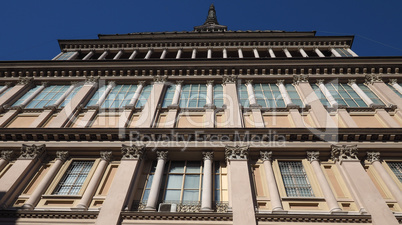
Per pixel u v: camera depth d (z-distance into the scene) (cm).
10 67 1950
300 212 1005
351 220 938
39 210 990
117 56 2372
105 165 1220
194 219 955
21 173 1144
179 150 1253
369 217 936
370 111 1517
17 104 1677
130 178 1094
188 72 1916
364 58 1894
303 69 1883
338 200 1055
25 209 1001
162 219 954
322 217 948
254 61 1933
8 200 1052
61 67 1958
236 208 961
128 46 2531
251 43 2509
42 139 1330
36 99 1720
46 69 1956
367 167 1188
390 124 1365
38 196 1083
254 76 1870
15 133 1325
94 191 1104
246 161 1170
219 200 1073
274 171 1194
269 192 1086
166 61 1961
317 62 1898
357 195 1033
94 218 970
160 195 1106
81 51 2503
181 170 1230
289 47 2452
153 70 1927
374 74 1836
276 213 965
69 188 1154
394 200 1037
